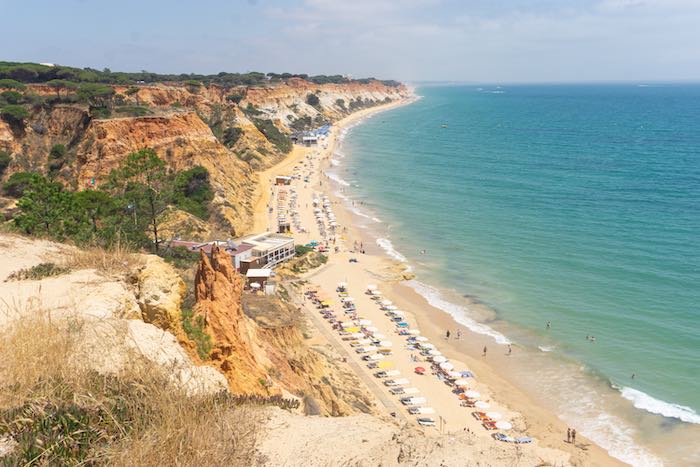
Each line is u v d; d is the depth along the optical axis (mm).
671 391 52969
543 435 46750
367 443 11547
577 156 185875
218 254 27484
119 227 44281
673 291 74125
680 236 97000
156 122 100250
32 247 24531
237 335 25188
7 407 9812
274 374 30312
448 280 82812
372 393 51938
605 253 89750
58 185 51438
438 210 121562
